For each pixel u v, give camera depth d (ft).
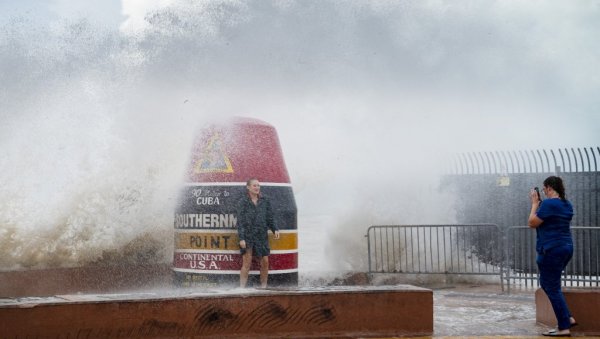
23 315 22.31
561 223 26.94
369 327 25.96
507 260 41.34
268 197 31.91
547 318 28.81
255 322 24.89
